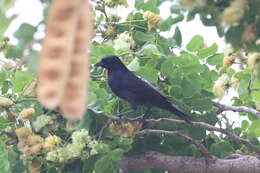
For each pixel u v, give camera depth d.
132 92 12.01
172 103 12.10
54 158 10.16
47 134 10.89
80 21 2.48
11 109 10.91
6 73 11.20
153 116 12.47
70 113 2.47
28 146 10.31
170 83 12.51
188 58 11.39
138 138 12.11
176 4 4.86
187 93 11.65
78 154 10.21
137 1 12.72
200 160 11.96
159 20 12.03
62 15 2.45
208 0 5.11
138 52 12.02
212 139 12.98
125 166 12.11
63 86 2.41
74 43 2.46
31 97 10.59
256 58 6.86
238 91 10.55
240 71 10.24
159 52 11.66
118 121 11.02
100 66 12.50
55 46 2.43
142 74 11.77
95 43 12.52
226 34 5.09
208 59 12.40
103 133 11.22
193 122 11.38
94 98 10.85
